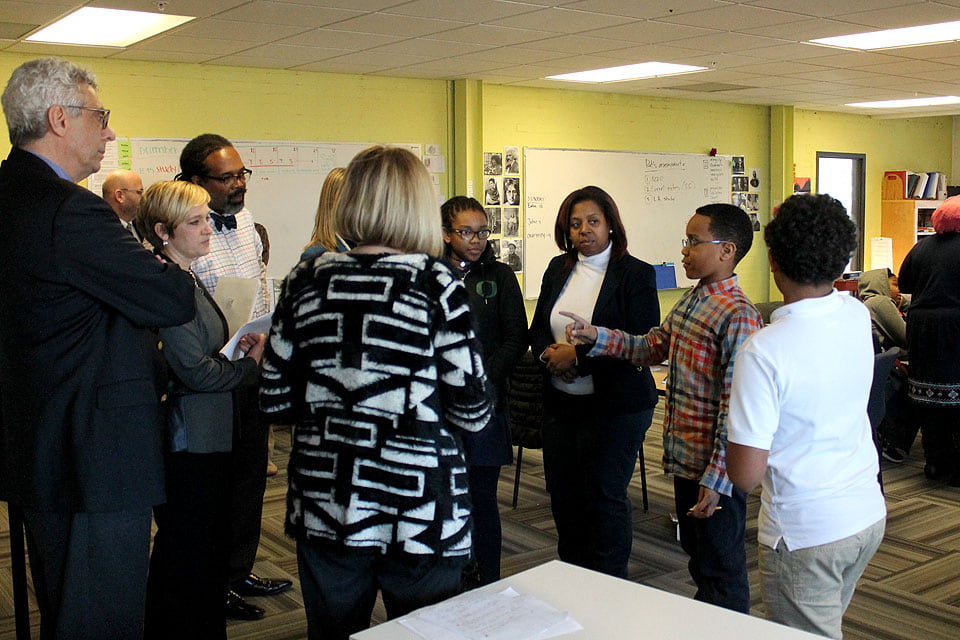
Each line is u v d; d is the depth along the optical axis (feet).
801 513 5.97
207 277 10.33
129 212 16.15
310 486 5.49
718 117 32.12
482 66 23.20
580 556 10.10
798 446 5.95
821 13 17.33
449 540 5.45
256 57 21.04
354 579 5.69
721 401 7.69
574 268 10.14
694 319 8.28
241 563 10.91
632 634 4.49
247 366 8.03
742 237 8.29
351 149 24.23
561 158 28.12
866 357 6.07
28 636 8.01
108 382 6.54
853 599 11.43
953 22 18.31
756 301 34.14
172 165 21.54
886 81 26.76
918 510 15.19
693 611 4.76
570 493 10.00
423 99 25.46
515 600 4.83
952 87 28.17
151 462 6.74
